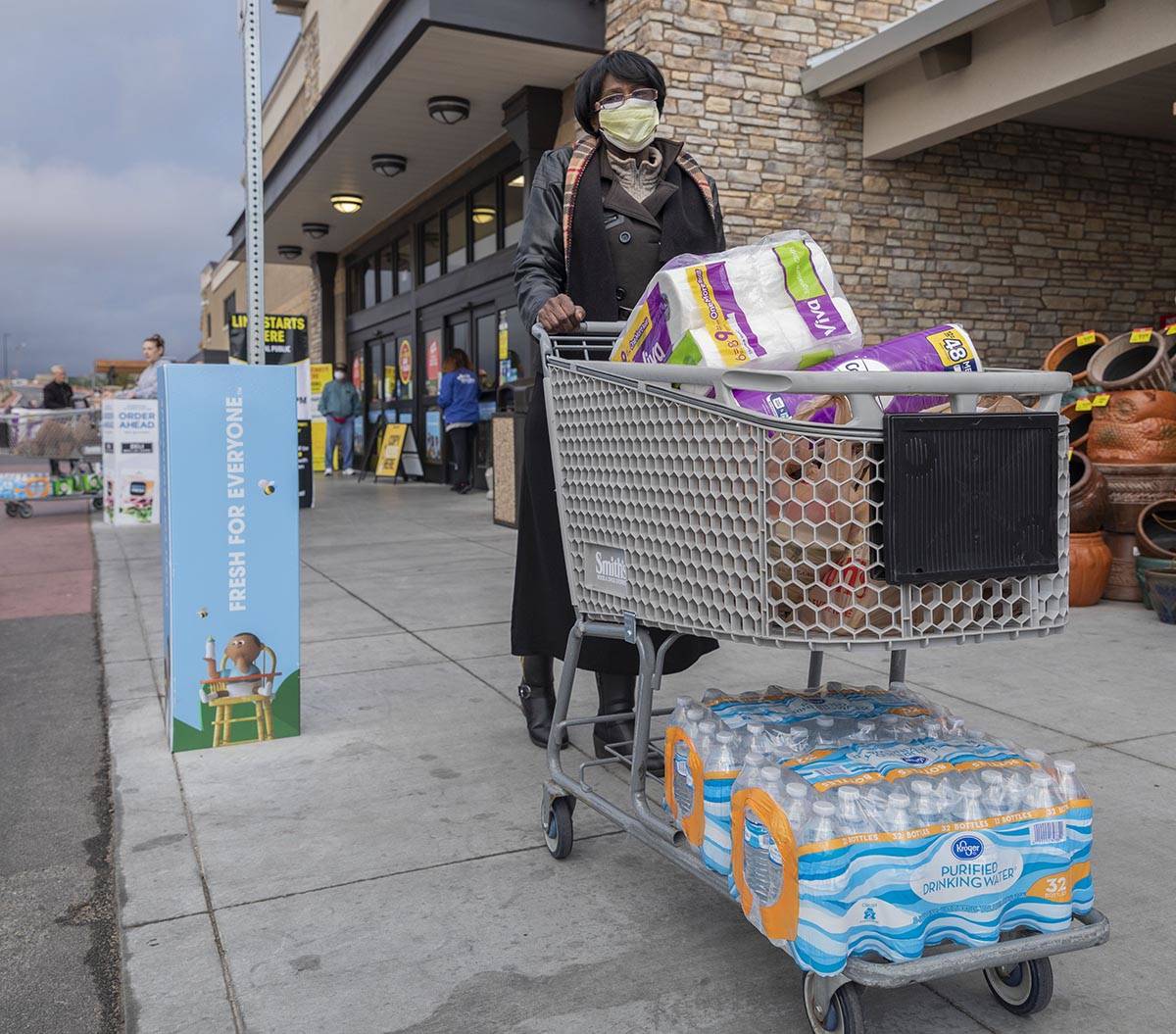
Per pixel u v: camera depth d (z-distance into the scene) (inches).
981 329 399.9
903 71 353.4
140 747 138.2
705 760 82.7
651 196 117.6
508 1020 76.8
